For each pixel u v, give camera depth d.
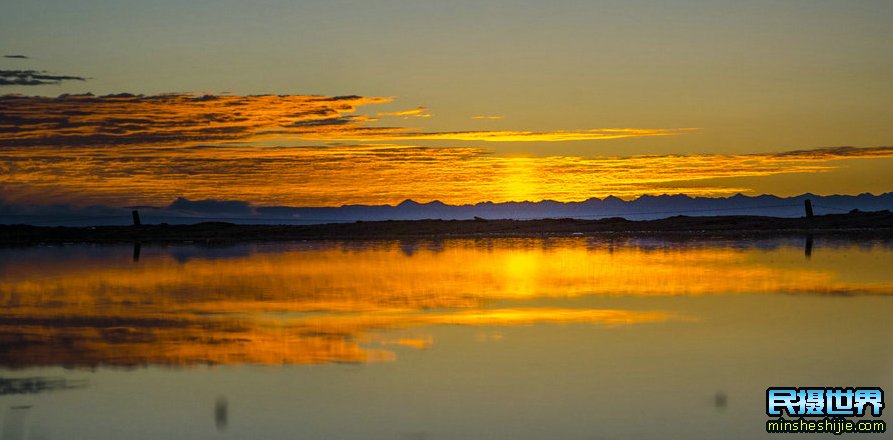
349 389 13.13
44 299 23.45
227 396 12.84
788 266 29.33
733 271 27.98
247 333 17.80
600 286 24.64
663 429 11.17
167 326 18.80
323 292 24.19
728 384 13.12
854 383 13.09
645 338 16.52
